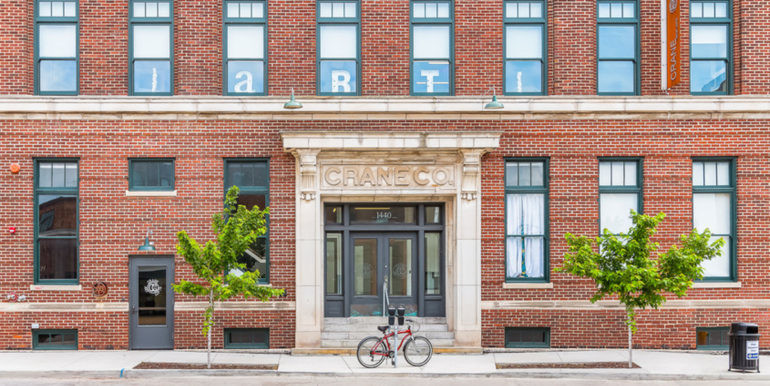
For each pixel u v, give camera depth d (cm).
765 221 1891
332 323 1894
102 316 1847
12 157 1842
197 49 1862
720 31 1927
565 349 1864
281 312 1856
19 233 1844
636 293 1861
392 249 1945
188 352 1819
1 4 1844
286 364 1675
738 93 1903
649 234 1585
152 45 1886
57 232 1870
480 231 1856
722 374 1564
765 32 1897
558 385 1497
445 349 1822
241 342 1872
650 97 1870
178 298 1853
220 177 1855
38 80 1875
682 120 1884
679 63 1786
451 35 1906
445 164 1862
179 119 1855
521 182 1903
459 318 1847
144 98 1839
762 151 1889
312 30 1886
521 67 1912
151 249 1839
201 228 1855
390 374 1580
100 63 1867
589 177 1878
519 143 1877
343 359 1741
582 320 1872
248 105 1847
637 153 1880
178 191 1852
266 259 1875
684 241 1595
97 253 1847
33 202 1850
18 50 1842
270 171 1859
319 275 1841
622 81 1914
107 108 1839
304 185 1830
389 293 1947
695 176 1909
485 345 1864
